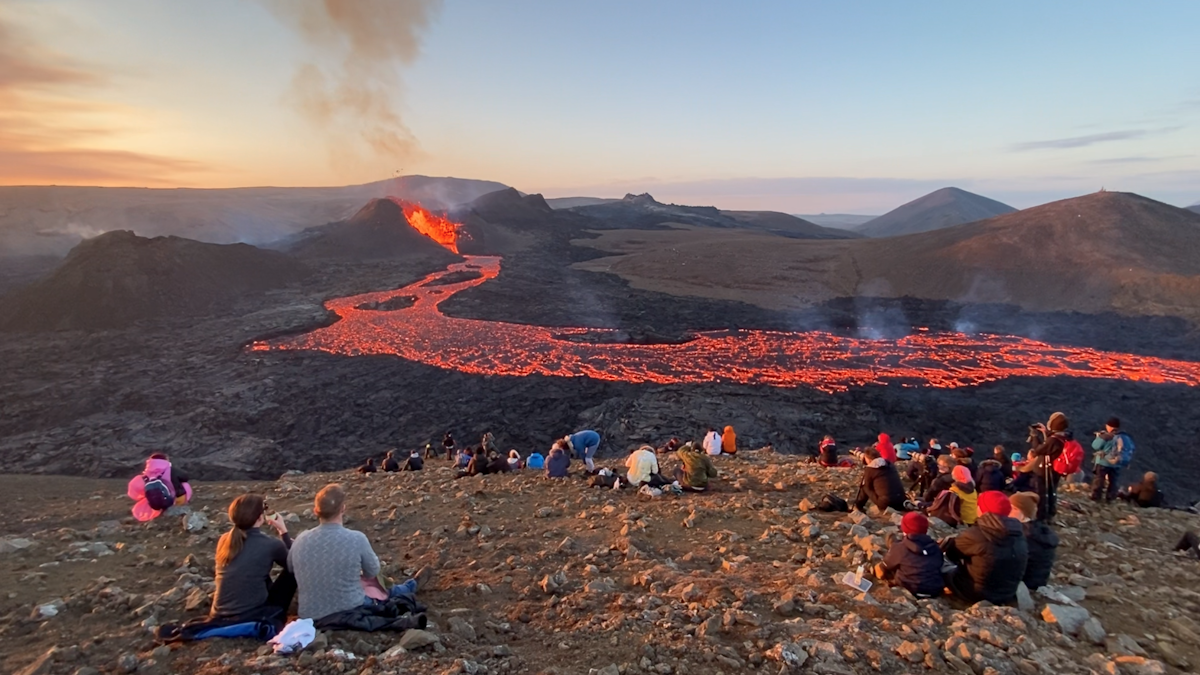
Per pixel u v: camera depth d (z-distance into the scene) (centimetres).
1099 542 915
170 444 3209
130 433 3325
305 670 448
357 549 546
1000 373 4706
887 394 4181
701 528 953
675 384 4309
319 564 529
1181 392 4172
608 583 665
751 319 6819
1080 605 656
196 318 6181
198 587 622
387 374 4453
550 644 527
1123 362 5006
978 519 636
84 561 753
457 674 448
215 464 2977
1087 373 4691
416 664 462
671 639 523
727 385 4291
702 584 659
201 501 1220
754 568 738
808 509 1027
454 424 3550
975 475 1054
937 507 935
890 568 671
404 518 1064
